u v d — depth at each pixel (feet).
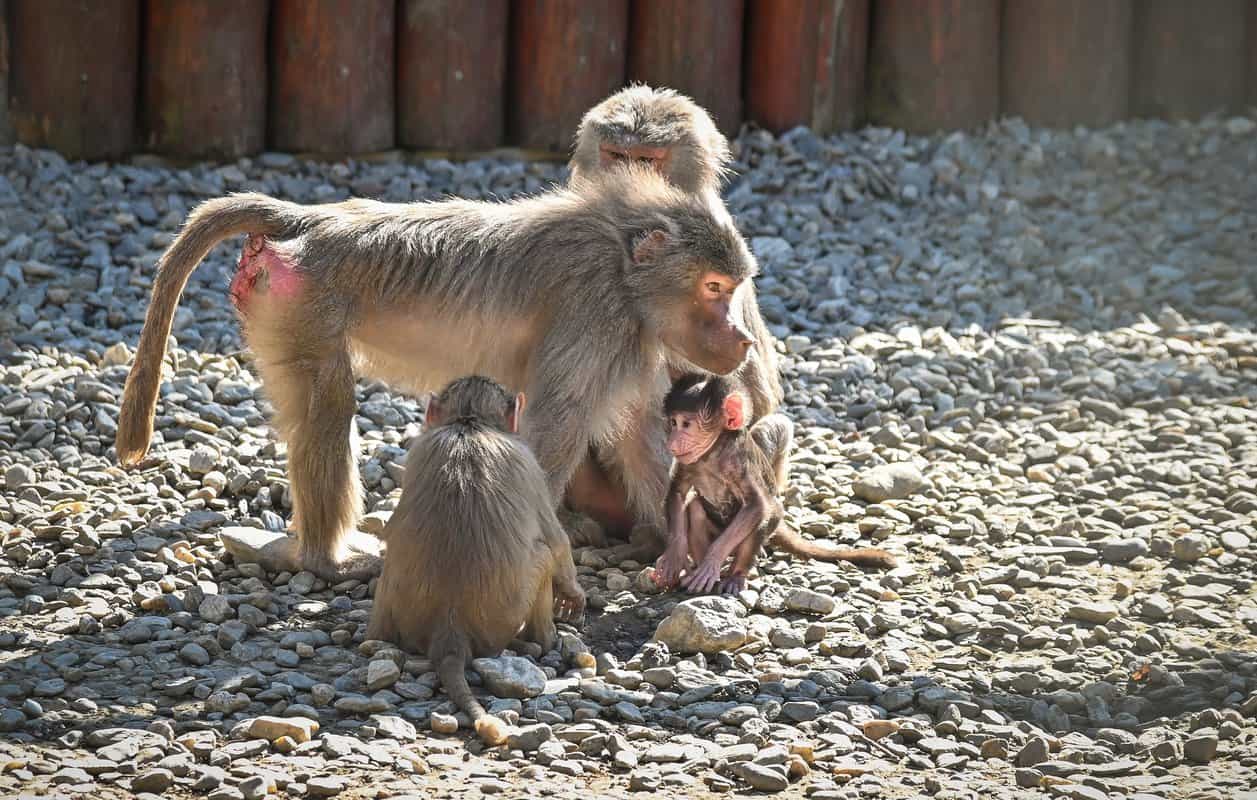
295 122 48.21
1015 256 47.62
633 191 28.17
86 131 46.52
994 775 21.99
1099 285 46.37
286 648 25.53
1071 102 55.31
